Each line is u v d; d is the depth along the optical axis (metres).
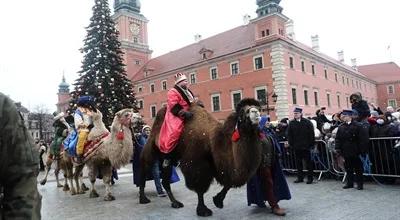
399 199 6.65
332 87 55.56
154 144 7.39
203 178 6.10
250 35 48.19
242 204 7.15
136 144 9.73
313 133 9.23
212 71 49.44
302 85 45.09
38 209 1.72
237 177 5.44
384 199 6.73
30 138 1.78
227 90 46.88
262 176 6.36
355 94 9.41
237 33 52.00
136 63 68.00
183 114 6.43
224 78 47.38
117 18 68.62
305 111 44.91
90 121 8.74
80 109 8.75
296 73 44.00
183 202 7.75
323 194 7.62
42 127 79.00
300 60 45.94
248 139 5.30
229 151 5.55
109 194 8.45
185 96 6.71
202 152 6.05
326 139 9.98
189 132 6.23
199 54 54.19
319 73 51.31
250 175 5.41
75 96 30.27
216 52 50.47
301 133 9.20
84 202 8.29
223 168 5.68
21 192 1.65
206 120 6.28
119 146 7.94
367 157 8.89
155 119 7.55
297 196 7.59
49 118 82.50
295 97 43.12
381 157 8.62
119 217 6.56
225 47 50.28
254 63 43.75
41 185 11.96
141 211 6.98
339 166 9.47
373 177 8.85
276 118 40.59
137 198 8.52
